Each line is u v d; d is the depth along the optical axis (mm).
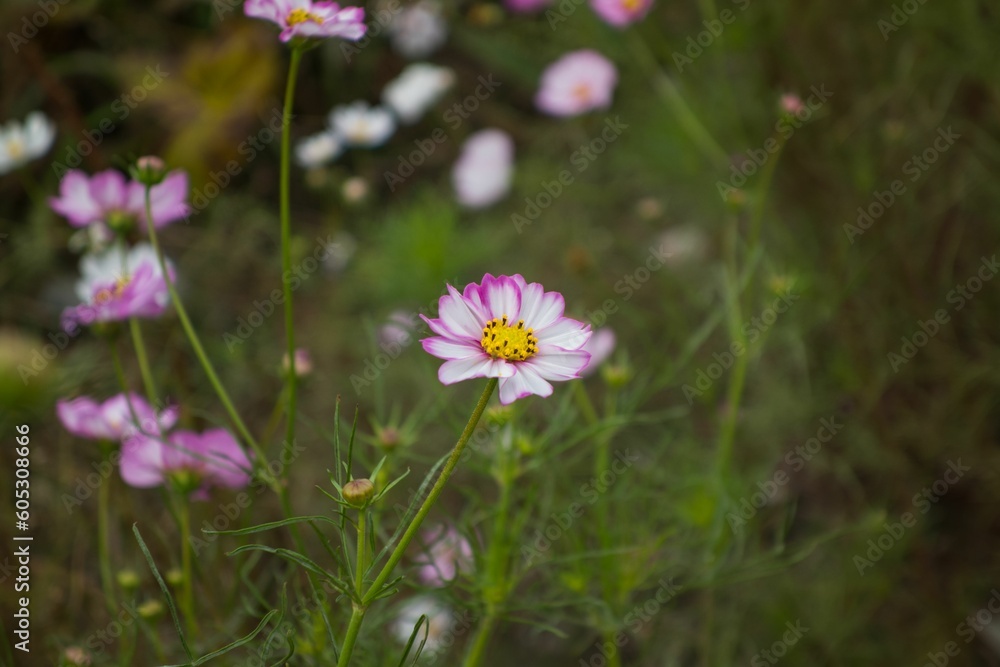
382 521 944
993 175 1262
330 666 855
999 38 1265
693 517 1021
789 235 1324
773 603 1130
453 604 899
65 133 1561
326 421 1362
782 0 1357
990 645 1151
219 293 1526
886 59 1355
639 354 1405
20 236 1426
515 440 906
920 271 1272
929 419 1227
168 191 944
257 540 1031
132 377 1154
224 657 927
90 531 1046
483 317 768
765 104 1415
